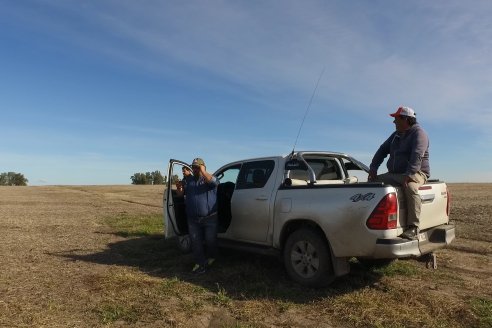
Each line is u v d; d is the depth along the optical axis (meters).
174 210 7.62
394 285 6.05
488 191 30.52
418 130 5.74
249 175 7.23
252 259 7.59
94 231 11.69
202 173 6.73
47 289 5.88
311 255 5.93
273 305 5.30
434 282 6.29
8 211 17.84
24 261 7.67
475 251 8.58
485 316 4.87
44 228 12.25
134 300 5.42
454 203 18.72
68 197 30.94
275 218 6.46
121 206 22.11
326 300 5.42
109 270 7.02
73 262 7.64
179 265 7.38
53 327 4.50
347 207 5.50
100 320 4.73
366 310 5.01
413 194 5.44
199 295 5.68
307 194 6.04
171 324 4.68
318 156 7.14
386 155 6.46
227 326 4.67
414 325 4.65
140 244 9.50
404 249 5.20
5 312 4.90
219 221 7.34
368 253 5.32
